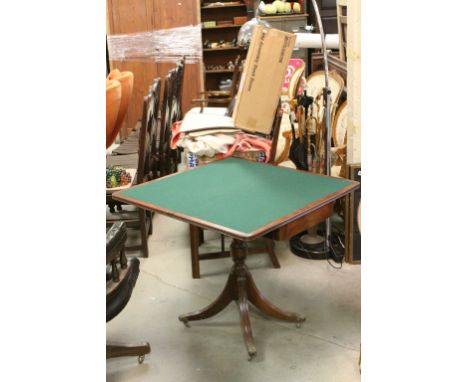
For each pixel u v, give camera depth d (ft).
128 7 17.97
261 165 7.95
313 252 9.72
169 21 18.07
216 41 19.93
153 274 9.48
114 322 7.93
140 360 6.92
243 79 9.21
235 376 6.61
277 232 6.07
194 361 6.97
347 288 8.67
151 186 7.02
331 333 7.45
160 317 8.07
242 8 19.57
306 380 6.47
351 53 8.59
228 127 9.52
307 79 10.78
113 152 12.53
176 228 11.71
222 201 6.33
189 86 18.65
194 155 9.21
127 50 18.31
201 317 7.75
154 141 11.21
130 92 12.94
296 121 10.32
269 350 7.12
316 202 6.19
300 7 15.39
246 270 7.57
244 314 7.32
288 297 8.45
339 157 9.56
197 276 9.27
